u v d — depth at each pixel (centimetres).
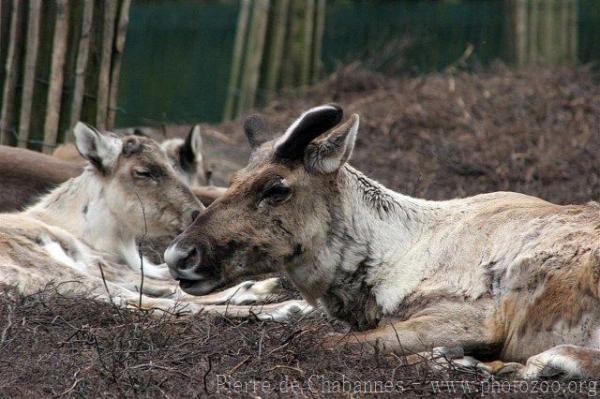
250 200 1027
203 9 3450
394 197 1077
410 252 1051
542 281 970
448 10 3241
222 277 1025
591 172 1889
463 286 1009
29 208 1460
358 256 1052
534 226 1005
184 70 3406
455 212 1073
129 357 956
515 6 2972
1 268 1191
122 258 1416
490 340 987
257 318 1129
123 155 1423
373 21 3247
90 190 1415
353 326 1066
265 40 2741
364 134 2211
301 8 2742
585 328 941
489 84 2427
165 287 1341
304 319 1134
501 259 1000
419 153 2050
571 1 2981
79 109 1780
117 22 1798
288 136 1026
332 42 3259
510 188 1841
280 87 2738
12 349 970
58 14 1761
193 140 1739
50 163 1614
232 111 2839
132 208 1412
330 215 1045
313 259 1047
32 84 1772
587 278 938
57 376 911
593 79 2508
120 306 1118
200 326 1071
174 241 1028
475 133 2133
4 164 1570
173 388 890
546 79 2452
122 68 3391
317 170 1035
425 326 988
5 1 1770
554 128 2122
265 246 1027
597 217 988
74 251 1342
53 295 1142
